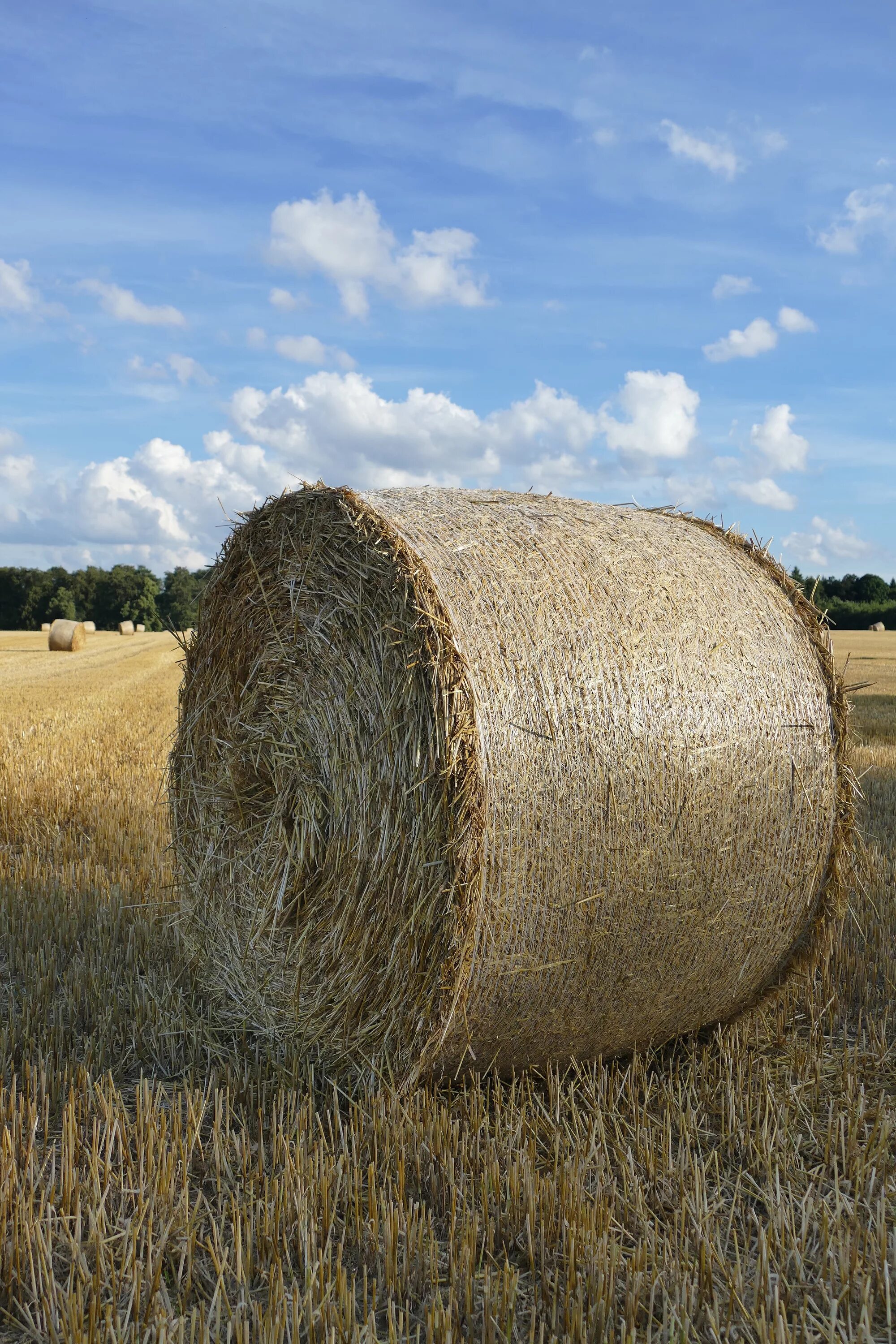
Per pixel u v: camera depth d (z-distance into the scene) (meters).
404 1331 2.81
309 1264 2.98
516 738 3.99
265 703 5.01
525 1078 4.41
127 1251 3.07
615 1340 2.76
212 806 5.49
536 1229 3.18
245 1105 4.20
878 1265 3.07
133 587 92.62
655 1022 4.70
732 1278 2.89
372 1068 4.22
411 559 4.16
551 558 4.54
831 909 4.96
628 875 4.22
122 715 18.06
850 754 4.98
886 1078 4.50
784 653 4.83
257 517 5.16
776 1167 3.60
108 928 6.28
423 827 4.03
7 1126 3.67
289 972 4.79
